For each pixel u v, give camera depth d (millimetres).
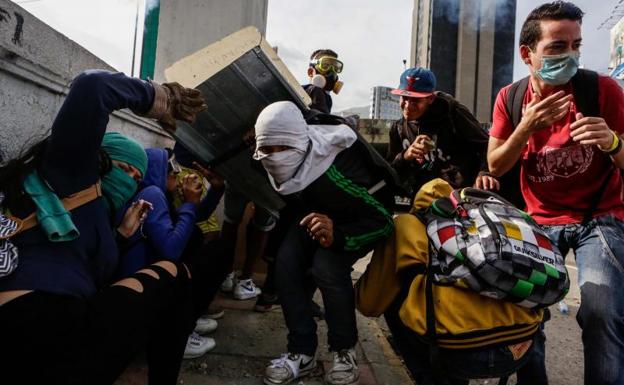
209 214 2658
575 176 2021
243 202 3441
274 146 2043
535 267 1618
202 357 2494
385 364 2604
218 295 3609
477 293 1680
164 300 1659
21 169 1427
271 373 2221
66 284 1369
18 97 1838
